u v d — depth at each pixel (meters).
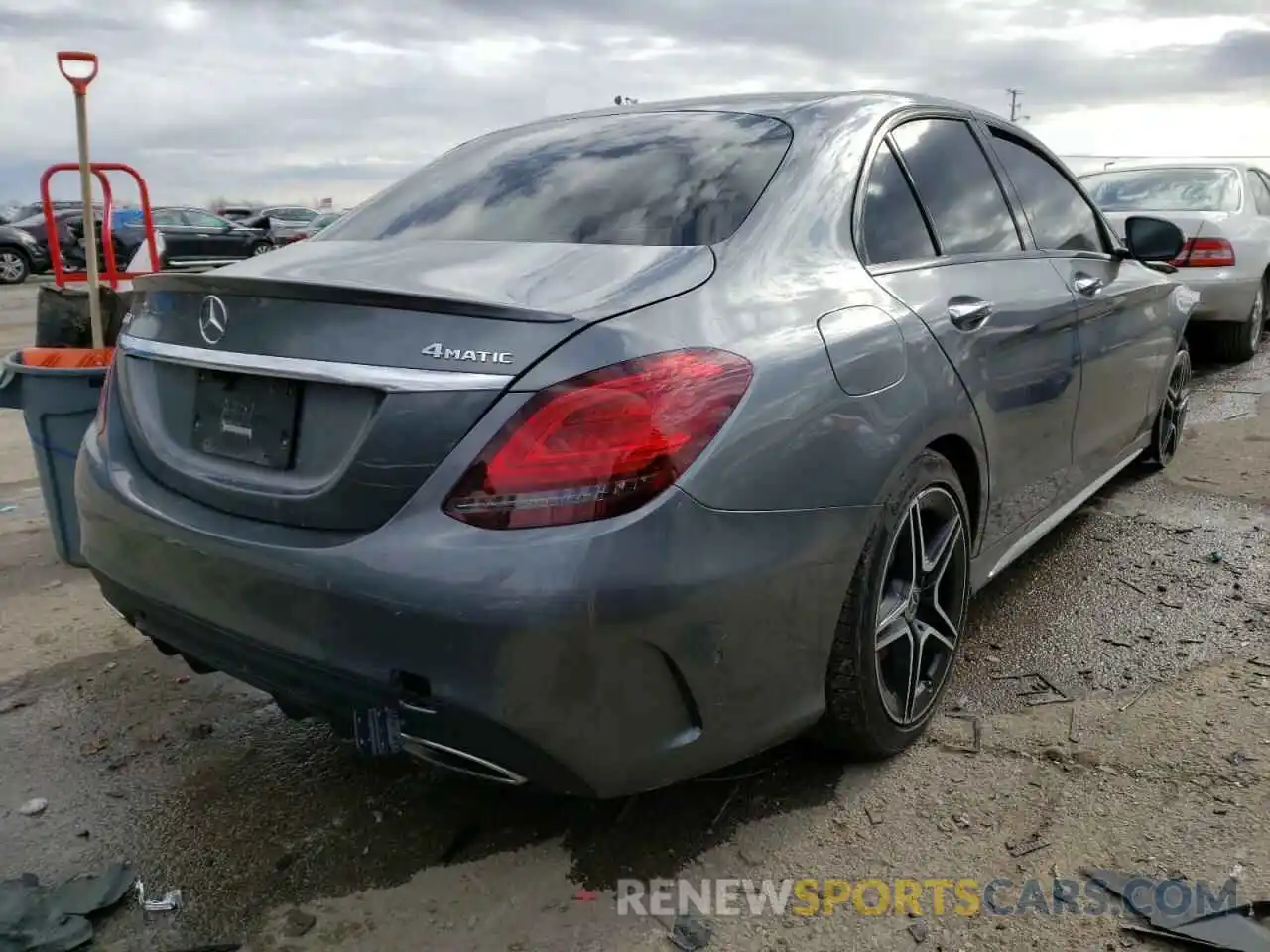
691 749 2.09
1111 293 3.85
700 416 1.97
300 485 2.09
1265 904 2.15
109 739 3.00
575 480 1.87
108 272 4.60
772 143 2.72
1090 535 4.35
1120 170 8.70
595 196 2.66
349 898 2.30
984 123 3.50
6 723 3.09
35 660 3.50
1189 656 3.25
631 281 2.15
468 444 1.90
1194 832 2.39
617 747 1.99
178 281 2.32
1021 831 2.43
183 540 2.23
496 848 2.46
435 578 1.88
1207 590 3.75
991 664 3.25
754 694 2.18
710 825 2.50
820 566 2.23
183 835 2.55
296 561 2.02
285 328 2.12
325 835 2.53
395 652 1.94
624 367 1.93
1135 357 4.20
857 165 2.75
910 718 2.72
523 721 1.90
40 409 3.99
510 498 1.87
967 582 2.94
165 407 2.44
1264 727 2.81
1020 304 3.12
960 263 2.99
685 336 2.04
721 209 2.49
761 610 2.10
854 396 2.31
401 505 1.94
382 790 2.71
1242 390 7.09
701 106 3.07
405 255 2.51
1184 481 5.02
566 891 2.30
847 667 2.42
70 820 2.62
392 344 1.99
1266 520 4.44
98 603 3.98
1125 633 3.43
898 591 2.61
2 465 6.25
